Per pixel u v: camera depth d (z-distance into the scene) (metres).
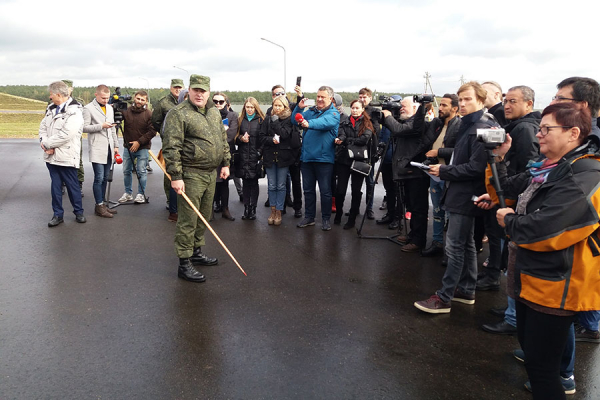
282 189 6.19
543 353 2.08
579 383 2.74
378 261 4.88
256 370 2.77
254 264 4.69
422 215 5.15
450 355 3.03
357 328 3.37
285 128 5.99
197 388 2.57
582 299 1.99
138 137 7.12
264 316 3.52
